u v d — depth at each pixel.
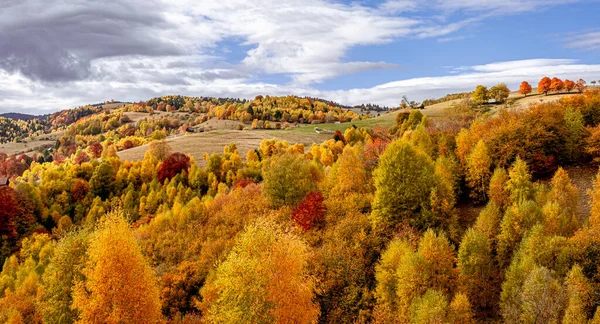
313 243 50.91
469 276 37.56
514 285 33.69
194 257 54.78
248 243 30.14
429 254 38.16
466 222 51.31
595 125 67.00
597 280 32.66
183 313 47.06
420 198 49.81
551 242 35.31
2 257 78.50
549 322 28.39
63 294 34.53
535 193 46.78
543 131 56.91
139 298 31.34
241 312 27.75
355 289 41.47
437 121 110.81
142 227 68.81
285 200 65.19
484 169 53.59
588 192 43.78
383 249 46.69
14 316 45.66
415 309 33.94
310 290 31.56
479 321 36.34
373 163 72.50
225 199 73.50
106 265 30.52
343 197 60.88
